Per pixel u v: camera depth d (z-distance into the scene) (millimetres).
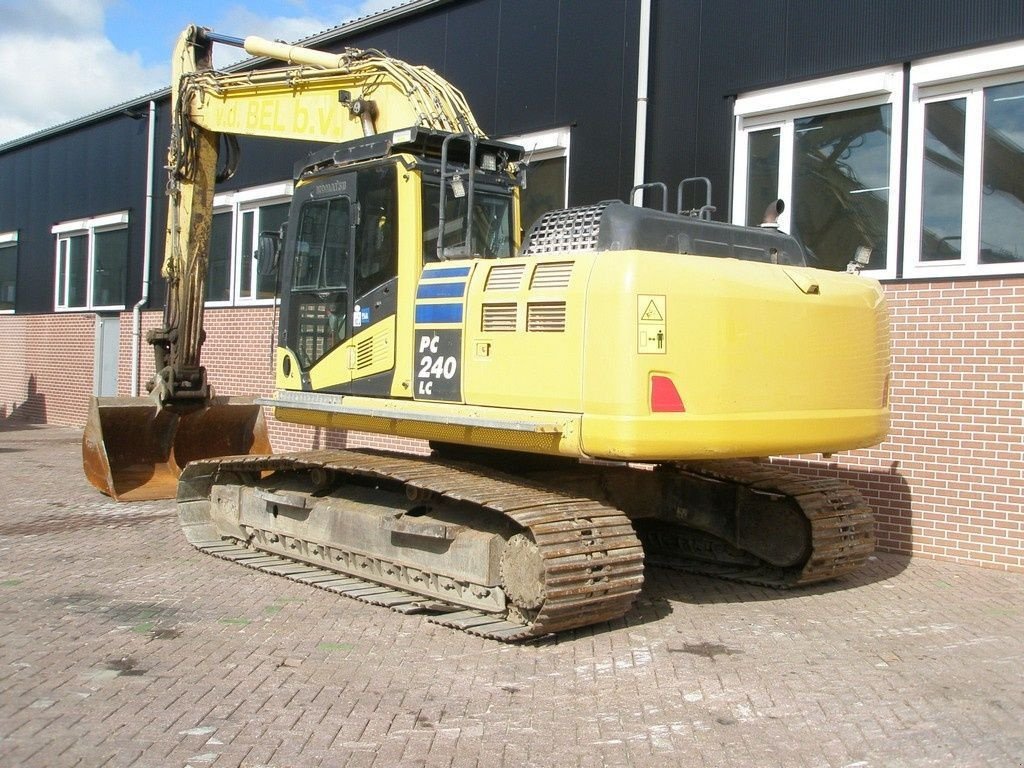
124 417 11125
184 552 8727
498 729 4777
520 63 12320
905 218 9281
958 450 8742
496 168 7793
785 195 10164
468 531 6551
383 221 7227
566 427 5977
